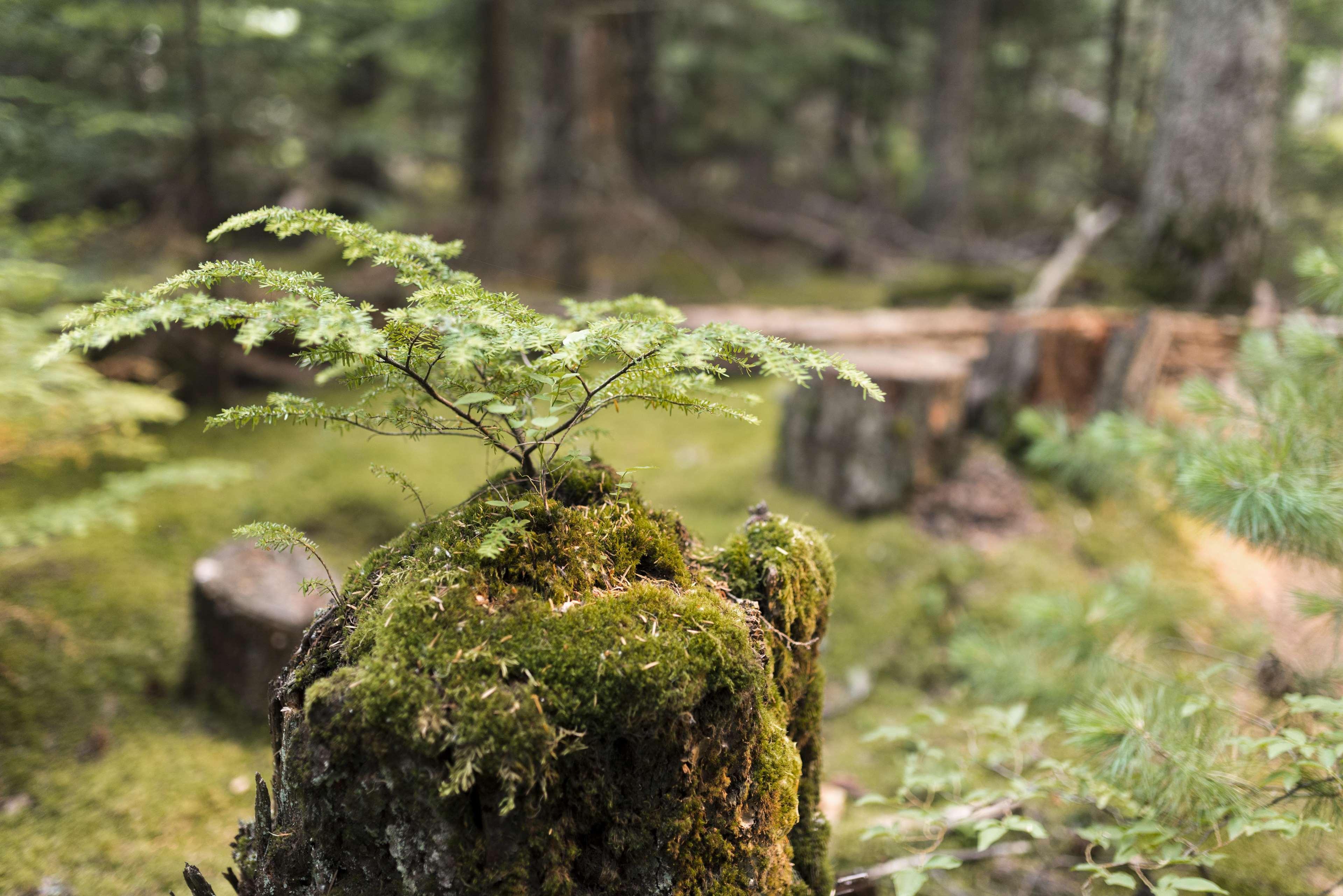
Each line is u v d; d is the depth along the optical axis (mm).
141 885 2314
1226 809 1841
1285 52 7281
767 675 1505
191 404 5281
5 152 4227
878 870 2242
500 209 7941
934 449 4355
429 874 1244
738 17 9633
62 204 4945
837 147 12070
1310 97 9992
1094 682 2547
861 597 3889
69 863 2377
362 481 4531
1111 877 1860
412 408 1469
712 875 1426
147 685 3176
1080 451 3271
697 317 5684
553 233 8398
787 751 1560
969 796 2189
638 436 5418
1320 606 2203
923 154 10750
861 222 11328
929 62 11227
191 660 3197
